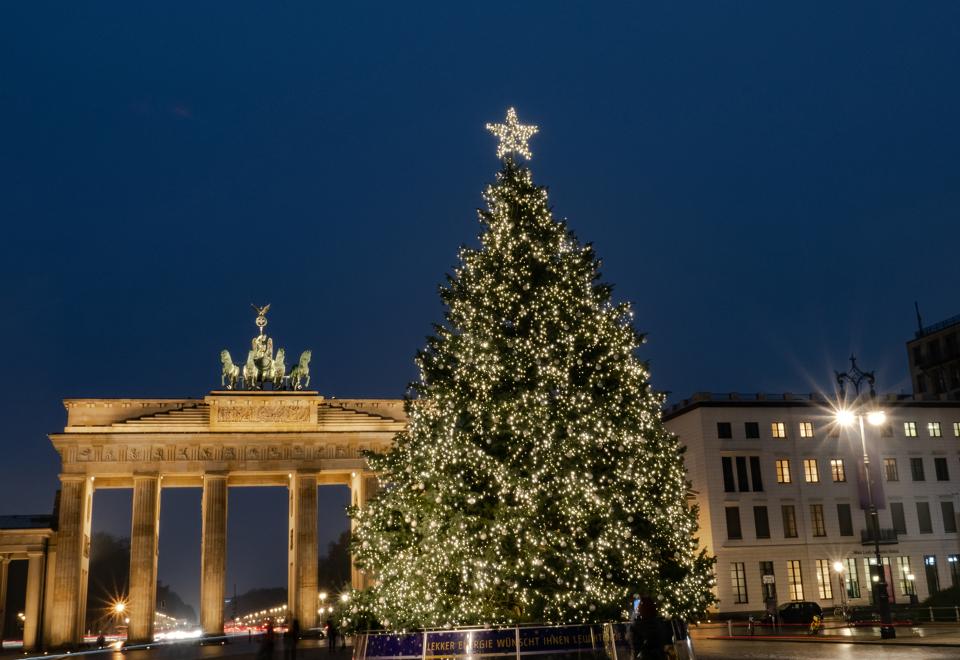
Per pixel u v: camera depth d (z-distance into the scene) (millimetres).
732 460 93938
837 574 92875
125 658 70500
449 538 35219
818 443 96375
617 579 34656
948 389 130625
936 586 95000
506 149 42062
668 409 102250
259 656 40219
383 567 38469
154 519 98812
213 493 100000
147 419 100625
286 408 103438
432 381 40125
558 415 35562
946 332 132250
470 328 38281
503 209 40125
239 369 108750
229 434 101125
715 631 74688
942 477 98750
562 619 33375
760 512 93062
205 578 98062
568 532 34688
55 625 94188
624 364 37438
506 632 29219
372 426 104188
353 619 38812
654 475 36125
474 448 36031
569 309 37688
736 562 90938
